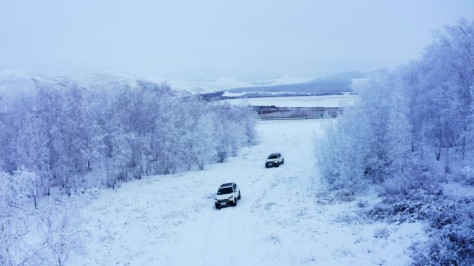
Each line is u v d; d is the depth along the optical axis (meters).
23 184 10.60
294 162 38.41
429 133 23.28
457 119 20.61
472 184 17.33
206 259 14.53
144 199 27.09
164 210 23.53
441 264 10.43
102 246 17.23
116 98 35.31
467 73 20.80
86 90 39.81
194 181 32.66
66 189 31.02
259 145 57.22
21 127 32.72
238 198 25.08
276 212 20.59
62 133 32.22
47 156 30.62
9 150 30.95
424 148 21.27
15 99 39.62
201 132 39.84
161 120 37.41
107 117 33.88
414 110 23.88
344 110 27.50
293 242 15.32
